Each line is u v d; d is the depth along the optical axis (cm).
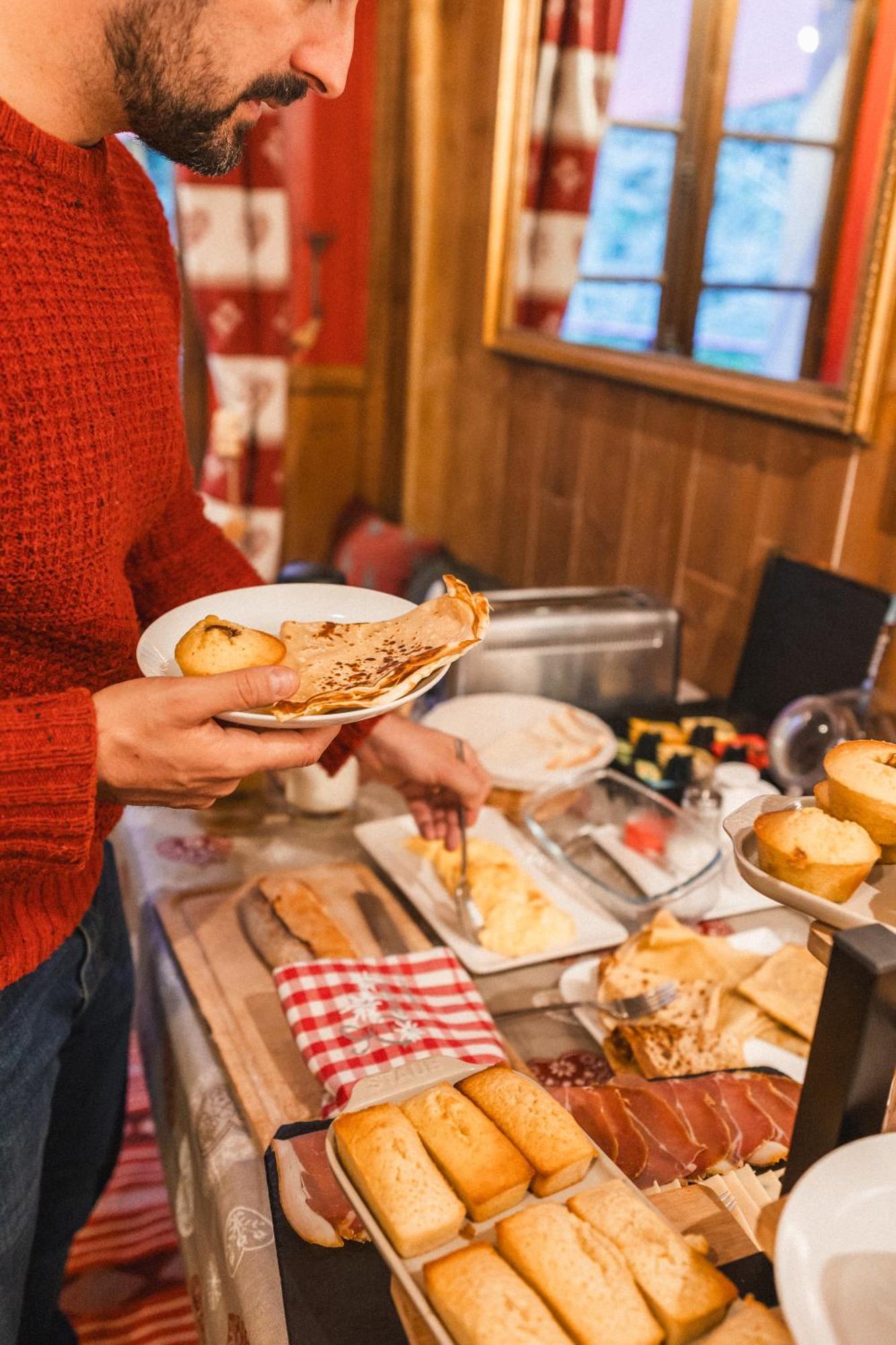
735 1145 73
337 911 106
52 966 91
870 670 144
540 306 212
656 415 186
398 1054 83
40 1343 120
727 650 177
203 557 108
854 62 136
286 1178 70
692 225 169
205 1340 82
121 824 129
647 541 193
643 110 175
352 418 286
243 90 73
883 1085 51
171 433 88
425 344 254
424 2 229
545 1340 46
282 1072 86
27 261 70
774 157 152
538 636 158
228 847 121
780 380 157
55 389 72
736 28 154
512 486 233
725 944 98
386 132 253
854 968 49
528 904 104
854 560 151
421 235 245
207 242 234
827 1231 45
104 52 69
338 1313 62
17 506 72
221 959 99
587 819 123
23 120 69
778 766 132
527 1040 90
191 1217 88
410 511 270
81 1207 118
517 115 205
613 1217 53
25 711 66
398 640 78
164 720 68
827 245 144
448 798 112
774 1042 89
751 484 167
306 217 262
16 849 67
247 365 245
